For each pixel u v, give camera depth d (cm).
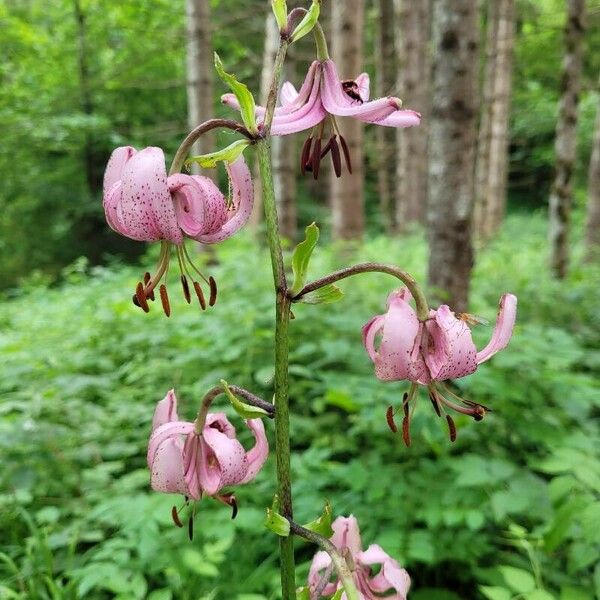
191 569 211
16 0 1091
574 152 641
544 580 211
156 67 1130
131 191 105
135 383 385
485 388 274
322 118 122
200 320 415
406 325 108
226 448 115
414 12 1087
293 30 118
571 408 268
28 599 221
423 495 234
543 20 1441
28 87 1019
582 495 192
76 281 779
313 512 238
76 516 265
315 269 614
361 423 282
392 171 1694
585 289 530
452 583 238
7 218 1264
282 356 116
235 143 113
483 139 1201
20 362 407
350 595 105
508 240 1041
